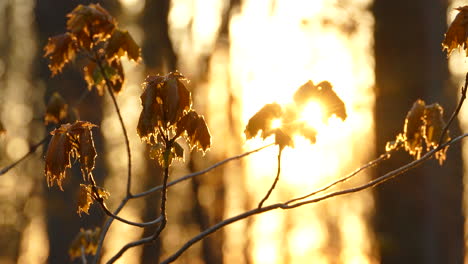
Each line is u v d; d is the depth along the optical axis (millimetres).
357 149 17016
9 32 21391
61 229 13727
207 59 17266
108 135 15781
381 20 9695
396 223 9492
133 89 17562
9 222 21172
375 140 9633
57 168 2859
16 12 21219
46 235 13820
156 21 16375
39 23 13930
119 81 3756
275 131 2891
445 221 18500
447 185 19000
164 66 16766
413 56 9586
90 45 3412
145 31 16438
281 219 22188
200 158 17750
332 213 21484
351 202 19484
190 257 19641
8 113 20438
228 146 18703
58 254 13617
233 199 20094
